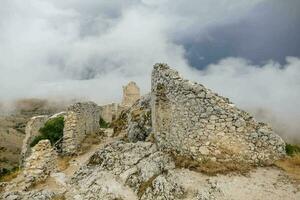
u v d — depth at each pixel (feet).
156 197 52.16
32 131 134.41
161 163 60.34
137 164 63.00
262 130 58.54
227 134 58.75
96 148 110.11
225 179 53.42
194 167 57.67
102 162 67.82
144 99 104.99
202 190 50.98
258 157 57.47
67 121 108.17
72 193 59.47
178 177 54.95
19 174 87.35
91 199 55.52
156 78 72.28
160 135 67.62
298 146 74.02
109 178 61.21
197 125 60.29
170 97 66.49
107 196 55.47
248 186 51.08
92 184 60.59
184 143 61.57
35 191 61.36
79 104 112.37
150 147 68.85
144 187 55.77
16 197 58.49
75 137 107.96
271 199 47.57
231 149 58.29
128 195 55.47
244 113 59.67
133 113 99.86
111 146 71.97
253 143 58.08
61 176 75.15
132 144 71.41
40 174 71.36
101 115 193.47
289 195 48.39
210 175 55.01
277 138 58.39
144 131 88.63
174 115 64.80
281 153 57.98
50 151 76.74
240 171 55.26
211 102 59.98
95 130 134.41
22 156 130.00
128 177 59.88
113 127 137.90
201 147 59.62
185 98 62.23
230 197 48.62
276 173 54.49
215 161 57.98
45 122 142.41
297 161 56.90
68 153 105.70
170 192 51.88
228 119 59.06
